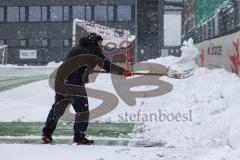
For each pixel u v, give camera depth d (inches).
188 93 1070.4
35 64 5177.2
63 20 5118.1
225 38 1317.7
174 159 550.6
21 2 5152.6
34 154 592.1
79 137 657.0
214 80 1181.7
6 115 933.2
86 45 662.5
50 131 666.2
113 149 620.4
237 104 770.2
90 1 5036.9
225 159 526.0
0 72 2898.6
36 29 5162.4
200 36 1959.9
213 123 703.7
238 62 1127.0
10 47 5206.7
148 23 5054.1
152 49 5044.3
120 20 5004.9
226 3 1300.4
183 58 2144.4
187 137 665.0
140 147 633.6
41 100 1180.5
